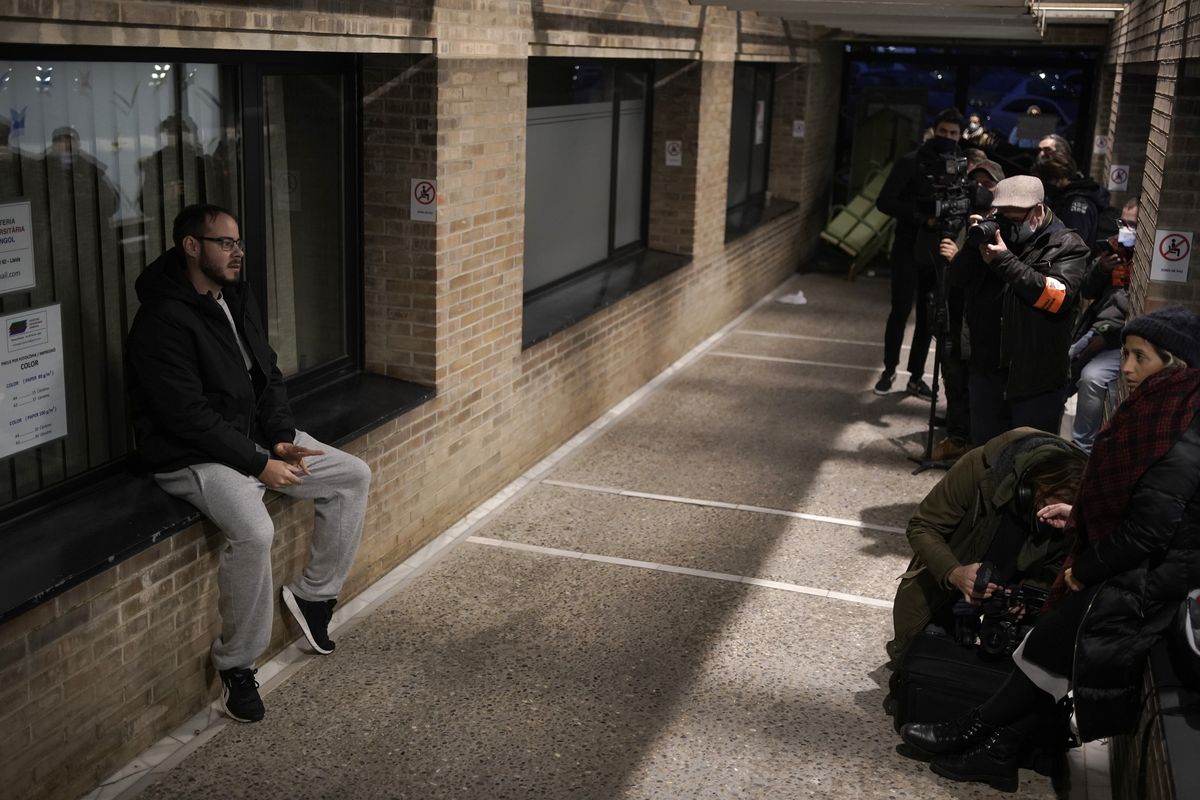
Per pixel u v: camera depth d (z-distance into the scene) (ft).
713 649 16.66
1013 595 13.61
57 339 13.74
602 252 30.86
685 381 31.22
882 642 17.10
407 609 17.48
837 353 34.91
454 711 14.73
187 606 13.87
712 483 23.50
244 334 14.79
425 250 18.99
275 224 17.74
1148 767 10.79
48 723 11.98
